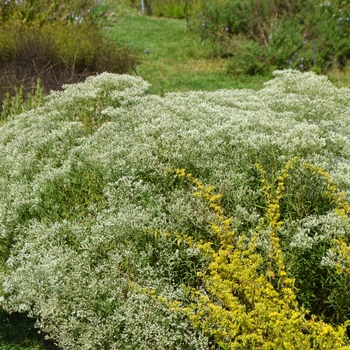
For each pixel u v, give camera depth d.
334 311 3.10
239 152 3.92
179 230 3.32
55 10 10.63
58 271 3.07
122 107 5.27
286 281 2.72
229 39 10.74
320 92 5.90
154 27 13.27
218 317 2.67
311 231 3.35
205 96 5.77
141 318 2.88
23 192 3.96
